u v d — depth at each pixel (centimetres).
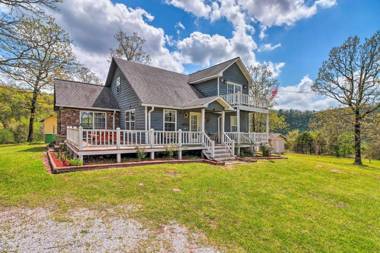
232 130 1733
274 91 2436
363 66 1864
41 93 2098
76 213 441
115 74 1595
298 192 686
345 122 2052
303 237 395
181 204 514
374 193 758
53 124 2856
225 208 506
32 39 843
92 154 859
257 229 412
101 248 321
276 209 524
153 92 1298
